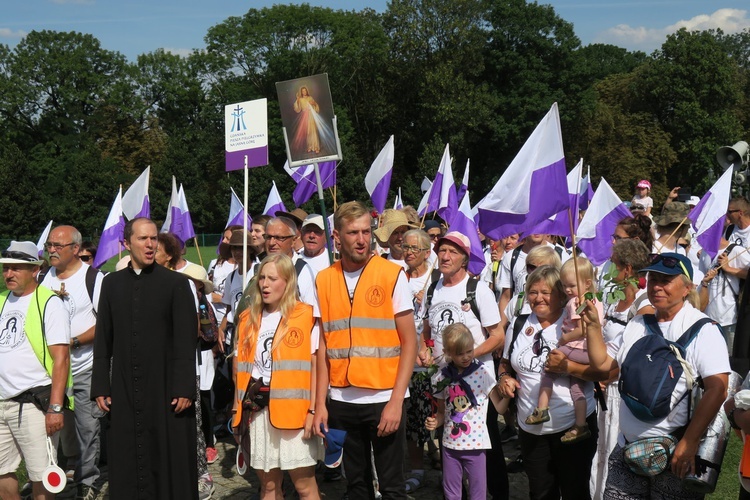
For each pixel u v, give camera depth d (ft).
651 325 13.01
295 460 15.64
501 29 160.97
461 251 17.84
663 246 24.47
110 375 16.57
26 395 17.11
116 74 223.92
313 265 22.21
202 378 22.41
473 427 16.56
